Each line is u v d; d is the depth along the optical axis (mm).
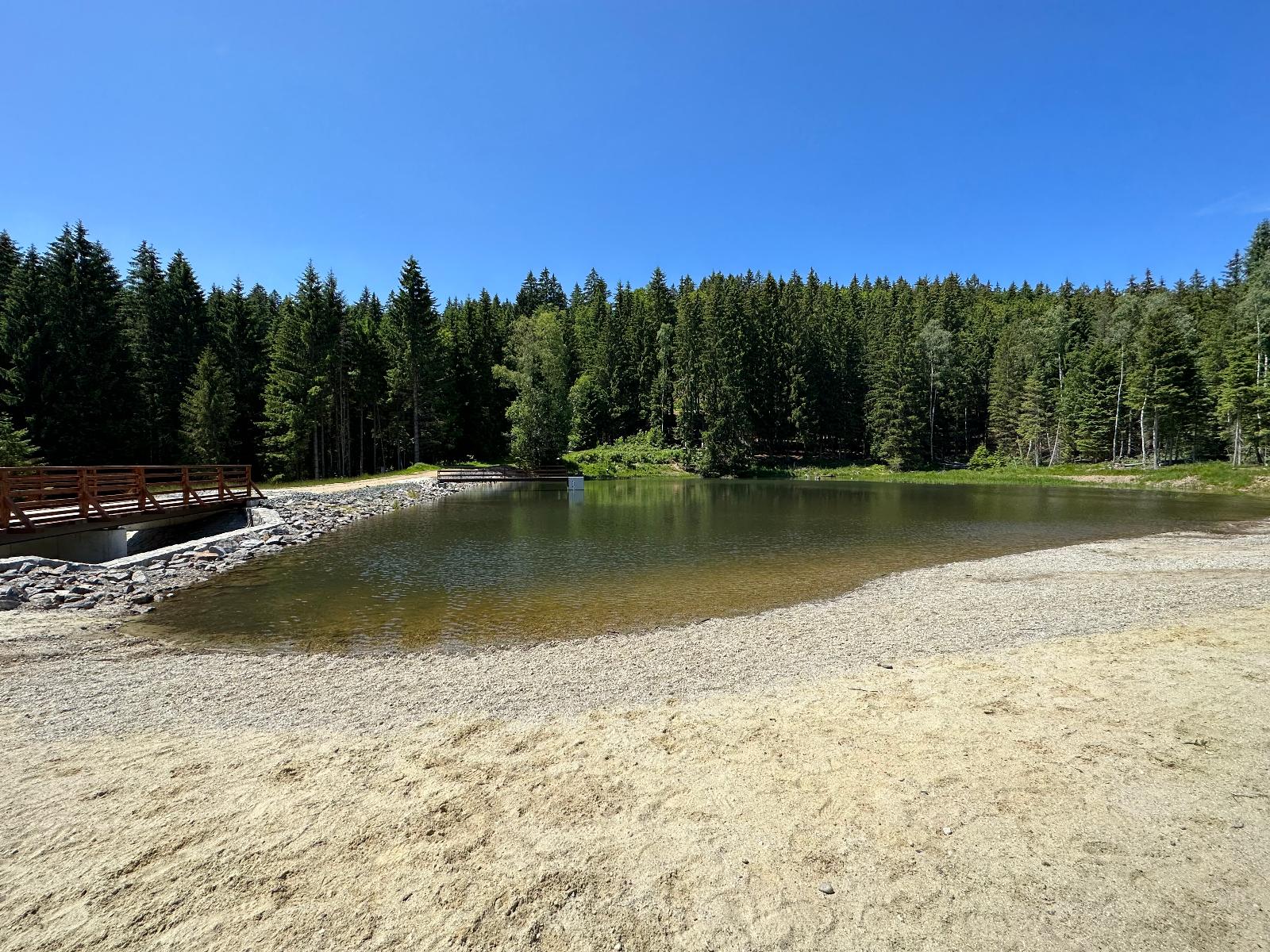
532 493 42438
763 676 7445
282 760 5332
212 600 11789
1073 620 9633
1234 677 6816
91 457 37125
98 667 8023
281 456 44938
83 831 4254
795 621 10211
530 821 4305
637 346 80125
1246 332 46531
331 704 6676
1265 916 3303
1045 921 3297
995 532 21547
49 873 3801
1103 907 3391
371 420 58250
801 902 3477
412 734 5867
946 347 70375
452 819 4348
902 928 3271
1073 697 6355
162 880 3723
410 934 3266
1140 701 6211
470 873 3762
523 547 18234
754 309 72812
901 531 21844
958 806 4383
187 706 6645
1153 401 50469
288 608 11250
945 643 8633
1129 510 28656
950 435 74000
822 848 3947
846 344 74625
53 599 10969
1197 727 5570
